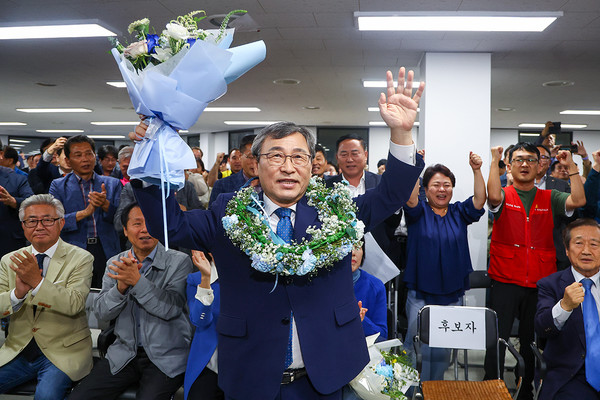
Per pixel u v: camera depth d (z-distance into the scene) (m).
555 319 2.29
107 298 2.27
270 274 1.33
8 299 2.34
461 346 2.50
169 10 3.91
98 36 4.62
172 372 2.30
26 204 2.51
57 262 2.51
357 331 1.38
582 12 3.83
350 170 3.46
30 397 2.86
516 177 3.25
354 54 5.30
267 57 5.49
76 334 2.51
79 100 8.70
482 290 4.61
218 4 3.77
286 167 1.31
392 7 3.82
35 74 6.49
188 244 1.33
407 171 1.28
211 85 1.16
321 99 8.35
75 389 2.29
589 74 6.05
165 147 1.17
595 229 2.35
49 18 4.15
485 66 5.10
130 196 3.58
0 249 3.83
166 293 2.32
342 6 3.81
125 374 2.34
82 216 3.53
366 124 12.17
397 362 2.02
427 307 2.54
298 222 1.37
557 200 3.22
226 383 1.34
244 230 1.28
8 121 11.98
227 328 1.33
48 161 4.51
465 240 3.19
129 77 1.13
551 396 2.30
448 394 2.29
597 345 2.25
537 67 5.71
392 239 3.57
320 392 1.28
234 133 13.93
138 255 2.47
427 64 5.11
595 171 3.46
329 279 1.35
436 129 5.09
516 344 4.02
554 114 9.54
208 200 5.30
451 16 3.92
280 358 1.31
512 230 3.21
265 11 3.94
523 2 3.65
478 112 5.08
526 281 3.12
